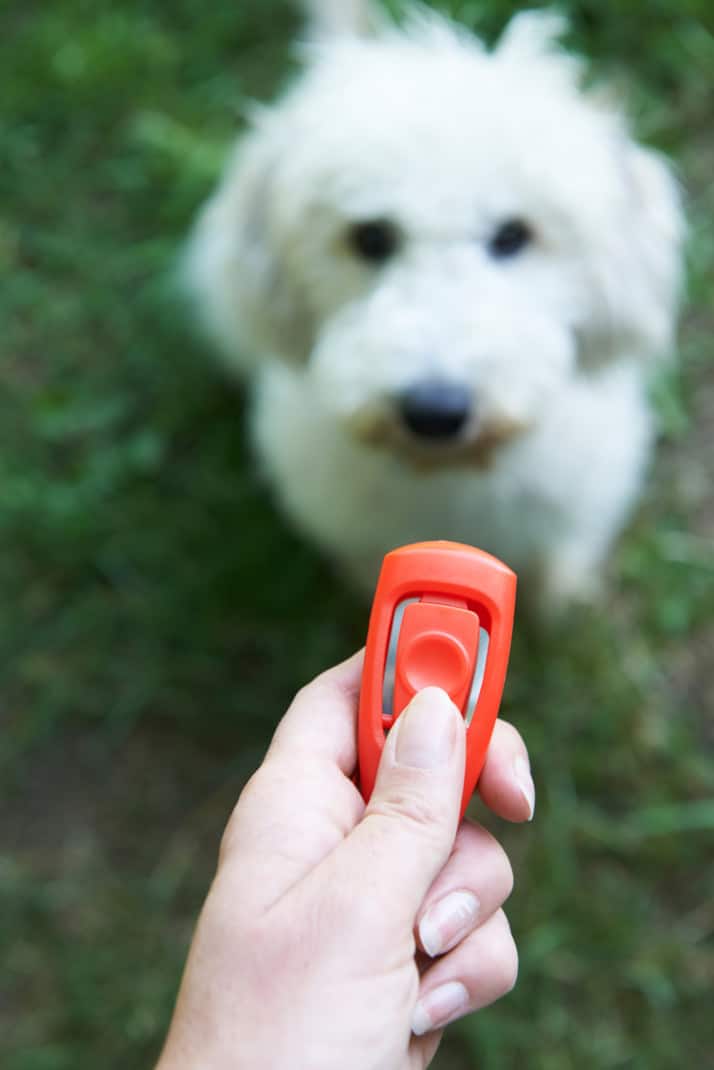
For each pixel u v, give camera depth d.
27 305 2.58
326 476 1.86
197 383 2.46
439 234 1.51
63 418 2.44
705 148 2.62
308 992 0.79
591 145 1.59
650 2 2.65
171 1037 0.81
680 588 2.20
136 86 2.72
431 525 1.88
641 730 2.06
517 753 0.99
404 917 0.82
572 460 1.81
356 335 1.59
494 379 1.52
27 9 2.81
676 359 2.40
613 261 1.68
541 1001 1.91
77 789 2.15
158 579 2.30
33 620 2.29
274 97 2.72
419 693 0.87
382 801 0.85
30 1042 1.95
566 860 1.98
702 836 2.00
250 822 0.91
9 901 2.06
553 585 2.11
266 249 1.78
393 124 1.46
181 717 2.19
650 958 1.92
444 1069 1.87
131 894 2.05
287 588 2.25
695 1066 1.85
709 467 2.32
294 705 1.02
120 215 2.65
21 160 2.69
